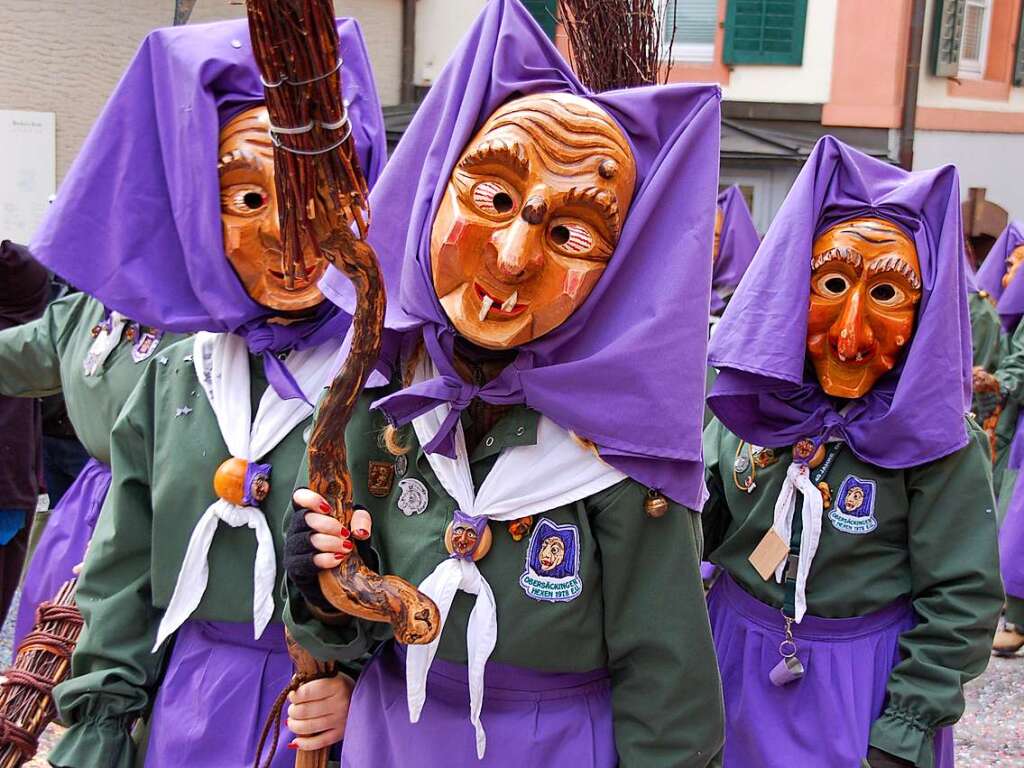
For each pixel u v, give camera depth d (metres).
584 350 1.94
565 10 2.73
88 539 3.24
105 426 3.06
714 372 3.75
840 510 2.87
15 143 7.91
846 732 2.81
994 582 2.76
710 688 1.96
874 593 2.86
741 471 3.03
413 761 1.99
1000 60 11.32
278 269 2.38
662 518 1.95
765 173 10.41
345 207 1.72
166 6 8.27
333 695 2.13
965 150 11.10
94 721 2.37
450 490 1.93
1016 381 6.40
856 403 2.91
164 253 2.49
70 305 3.29
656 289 1.91
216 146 2.40
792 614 2.89
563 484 1.92
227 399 2.40
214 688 2.35
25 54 7.84
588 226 1.88
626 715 2.00
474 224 1.85
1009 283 7.43
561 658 1.94
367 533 1.92
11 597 4.33
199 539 2.33
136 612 2.42
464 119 1.94
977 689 5.53
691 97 1.96
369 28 9.89
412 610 1.84
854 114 10.49
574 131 1.88
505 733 1.96
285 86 1.63
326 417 1.84
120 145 2.50
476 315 1.86
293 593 1.97
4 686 2.49
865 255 2.83
